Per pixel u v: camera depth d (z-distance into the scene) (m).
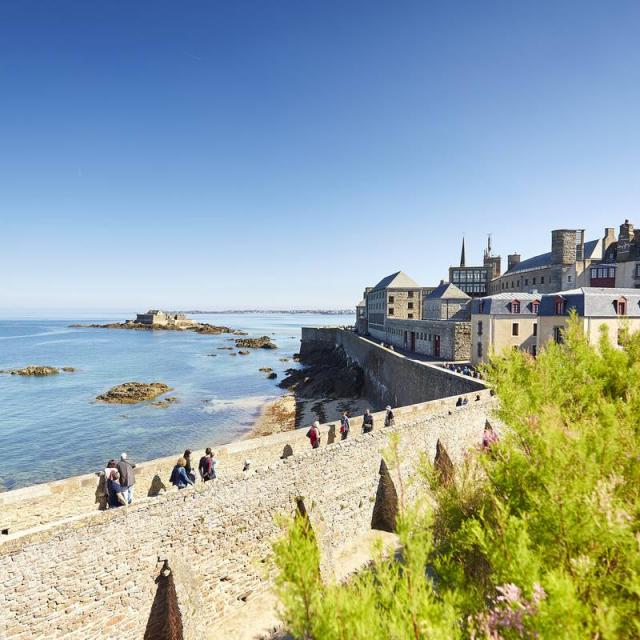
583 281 56.44
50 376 74.88
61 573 10.59
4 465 34.84
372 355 57.34
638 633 4.70
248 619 13.49
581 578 5.14
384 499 18.92
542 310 40.09
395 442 6.66
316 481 16.53
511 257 87.25
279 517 5.81
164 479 14.45
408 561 5.18
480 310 45.56
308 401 56.91
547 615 4.48
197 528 13.05
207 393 62.56
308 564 5.18
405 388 43.41
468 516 8.27
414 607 4.72
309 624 4.93
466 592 5.96
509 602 4.99
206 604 13.09
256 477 14.62
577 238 62.75
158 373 79.31
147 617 11.92
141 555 11.90
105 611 11.21
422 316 79.94
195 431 44.12
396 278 82.19
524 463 7.36
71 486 12.52
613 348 11.61
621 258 54.56
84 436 42.22
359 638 4.57
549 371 10.57
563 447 6.88
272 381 72.31
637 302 35.88
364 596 5.08
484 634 4.99
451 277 95.62
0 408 52.47
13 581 9.95
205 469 14.70
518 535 5.72
